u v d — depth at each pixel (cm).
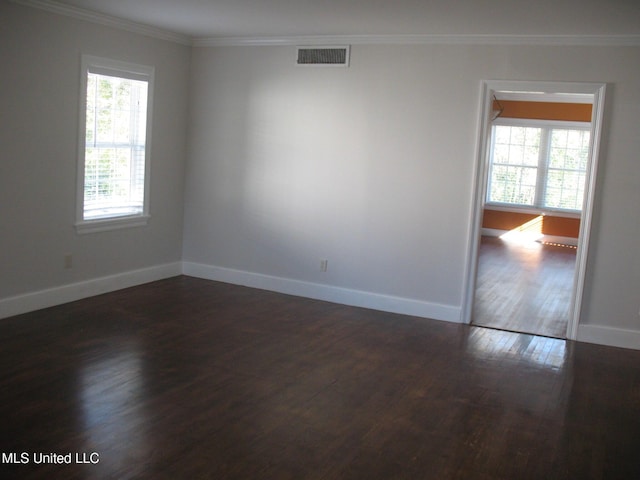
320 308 602
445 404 397
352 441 341
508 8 428
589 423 382
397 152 585
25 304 525
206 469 303
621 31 484
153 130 632
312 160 621
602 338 532
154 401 375
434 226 579
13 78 488
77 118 546
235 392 396
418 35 559
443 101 563
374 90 587
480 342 525
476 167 557
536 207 1145
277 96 629
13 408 354
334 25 539
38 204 524
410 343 513
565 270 869
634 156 507
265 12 495
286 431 348
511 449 343
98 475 291
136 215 626
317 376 431
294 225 638
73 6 517
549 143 1128
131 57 592
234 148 658
